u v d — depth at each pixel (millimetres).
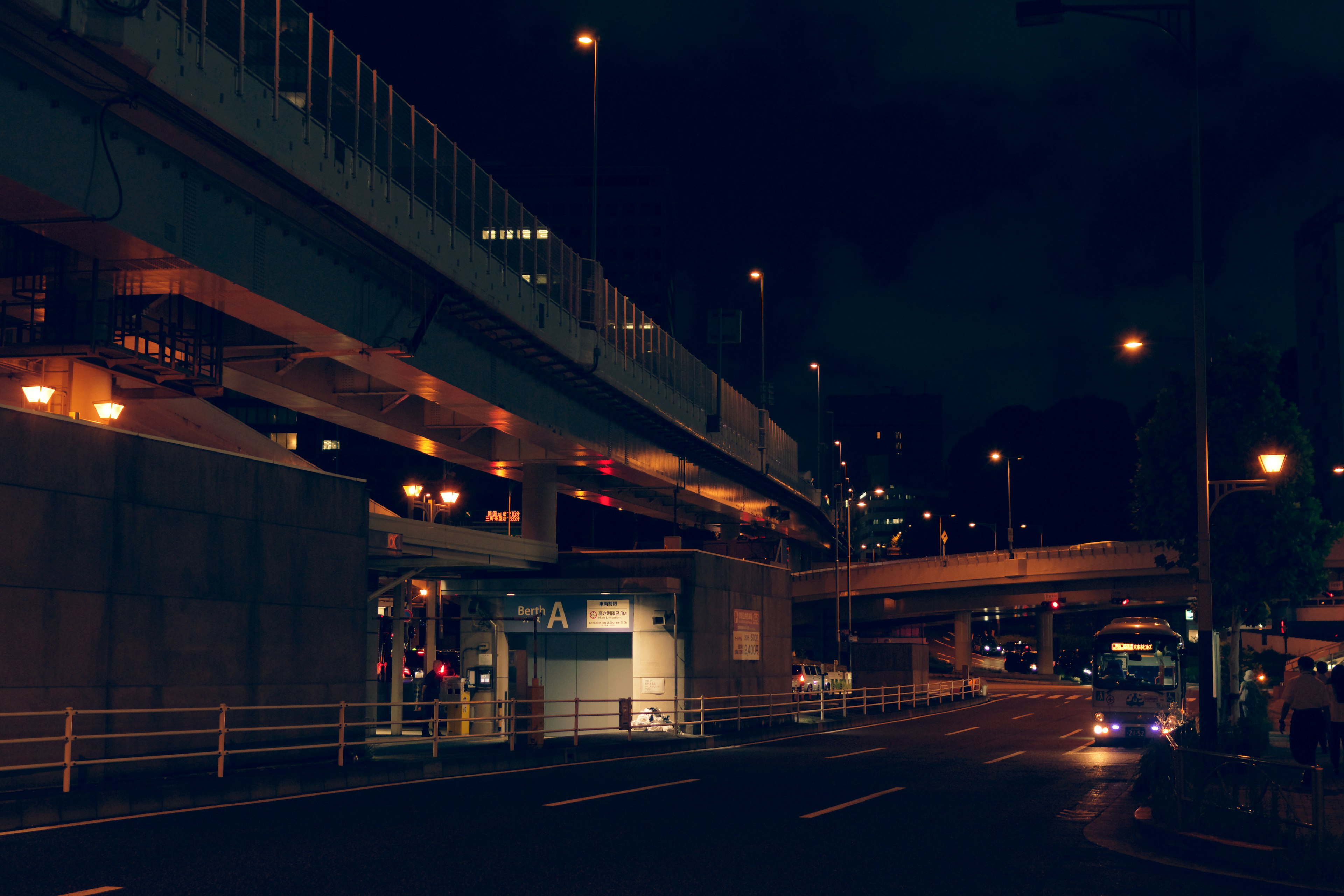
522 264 35062
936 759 25203
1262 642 82000
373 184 25812
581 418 45250
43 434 16672
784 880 9922
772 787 18375
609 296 43781
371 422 39750
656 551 35469
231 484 20203
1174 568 82188
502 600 35031
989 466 172375
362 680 23281
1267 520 29453
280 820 13648
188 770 18594
